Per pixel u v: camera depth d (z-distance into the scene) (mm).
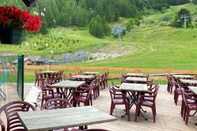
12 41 2441
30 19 2471
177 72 8633
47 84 5121
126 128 3797
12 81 6777
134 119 4352
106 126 3881
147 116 4594
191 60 19625
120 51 24391
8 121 2455
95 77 6980
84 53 22938
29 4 2779
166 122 4184
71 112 2342
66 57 21453
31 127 1817
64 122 1976
